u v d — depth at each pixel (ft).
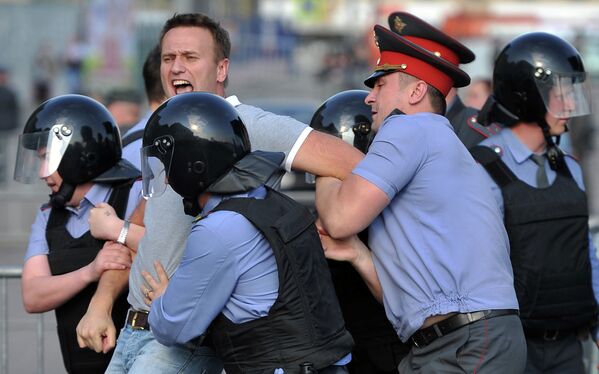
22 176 42.86
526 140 43.65
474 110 50.44
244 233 34.50
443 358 36.47
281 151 38.93
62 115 42.68
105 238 41.83
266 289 34.68
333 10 397.80
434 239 36.65
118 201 43.32
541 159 43.39
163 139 35.27
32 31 263.08
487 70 204.95
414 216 36.96
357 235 39.86
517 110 43.60
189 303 34.91
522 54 43.52
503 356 36.19
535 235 41.88
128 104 88.22
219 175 35.22
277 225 34.55
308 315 34.40
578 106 43.62
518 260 41.91
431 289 36.50
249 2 402.11
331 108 42.55
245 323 34.76
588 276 43.21
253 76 341.21
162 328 35.83
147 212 39.83
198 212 36.32
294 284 34.42
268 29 347.36
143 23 230.27
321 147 38.86
